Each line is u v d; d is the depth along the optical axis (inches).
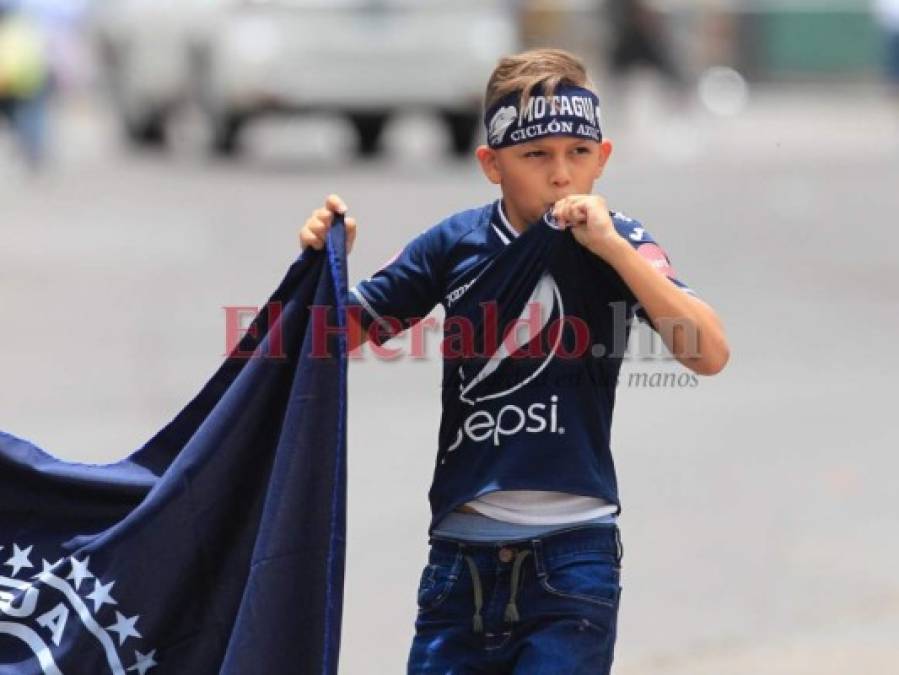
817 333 1572.3
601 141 571.5
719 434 1255.5
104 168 2824.8
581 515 557.0
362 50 2532.0
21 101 2765.7
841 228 2133.4
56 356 1477.6
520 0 4035.4
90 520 604.4
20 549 602.2
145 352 1497.3
